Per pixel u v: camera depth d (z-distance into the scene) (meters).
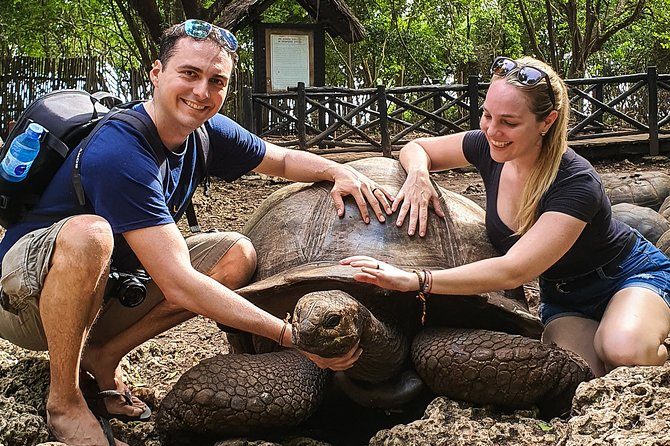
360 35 11.41
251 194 7.88
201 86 2.38
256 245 2.87
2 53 12.19
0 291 2.38
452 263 2.64
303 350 2.27
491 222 2.81
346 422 2.78
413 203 2.79
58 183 2.39
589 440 1.94
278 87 11.18
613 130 10.77
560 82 2.55
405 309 2.55
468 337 2.43
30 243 2.31
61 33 16.20
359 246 2.63
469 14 20.17
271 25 11.04
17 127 2.41
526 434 2.22
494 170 2.86
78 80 11.17
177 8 12.80
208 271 2.71
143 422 2.61
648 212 4.98
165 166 2.46
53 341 2.29
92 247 2.24
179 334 3.93
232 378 2.36
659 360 2.62
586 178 2.57
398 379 2.54
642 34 20.17
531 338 2.56
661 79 9.36
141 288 2.47
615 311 2.68
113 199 2.30
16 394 2.60
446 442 2.22
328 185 2.94
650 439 1.82
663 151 9.45
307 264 2.62
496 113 2.54
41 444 2.19
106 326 2.67
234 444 2.37
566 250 2.54
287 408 2.36
